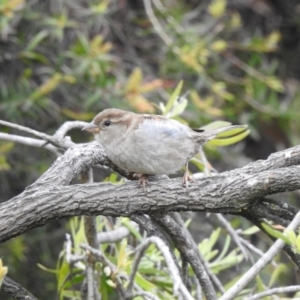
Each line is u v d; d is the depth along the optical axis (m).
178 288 4.43
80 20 13.28
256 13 16.69
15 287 6.02
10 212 5.84
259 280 7.41
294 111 14.58
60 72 12.23
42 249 12.99
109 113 6.48
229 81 14.00
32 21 12.85
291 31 17.34
